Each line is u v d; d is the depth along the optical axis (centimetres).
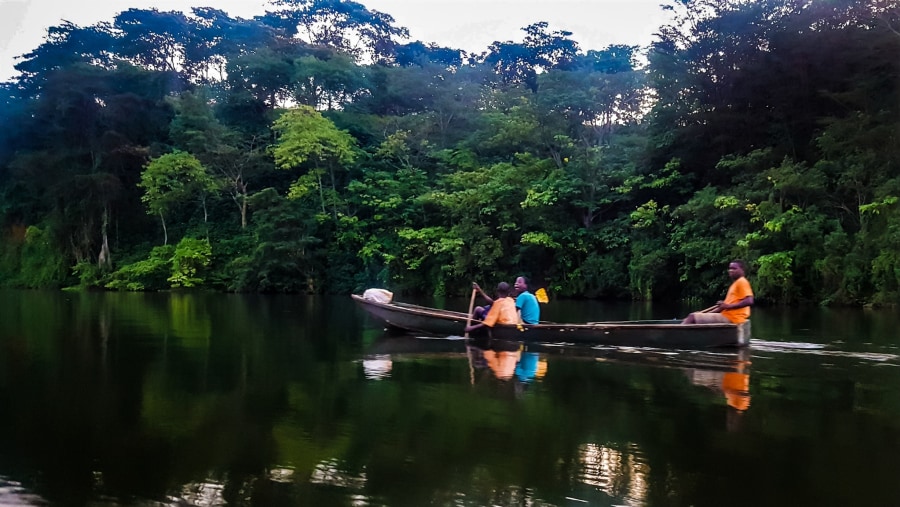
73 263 3275
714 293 2159
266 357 878
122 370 766
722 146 2295
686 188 2339
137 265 3017
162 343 1014
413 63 4047
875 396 632
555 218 2473
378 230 2798
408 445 467
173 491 381
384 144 2911
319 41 4241
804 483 395
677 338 948
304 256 2728
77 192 3197
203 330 1218
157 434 493
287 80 3475
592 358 880
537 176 2550
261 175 3197
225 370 768
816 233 1859
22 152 3484
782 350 945
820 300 1933
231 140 3117
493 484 393
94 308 1803
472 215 2545
